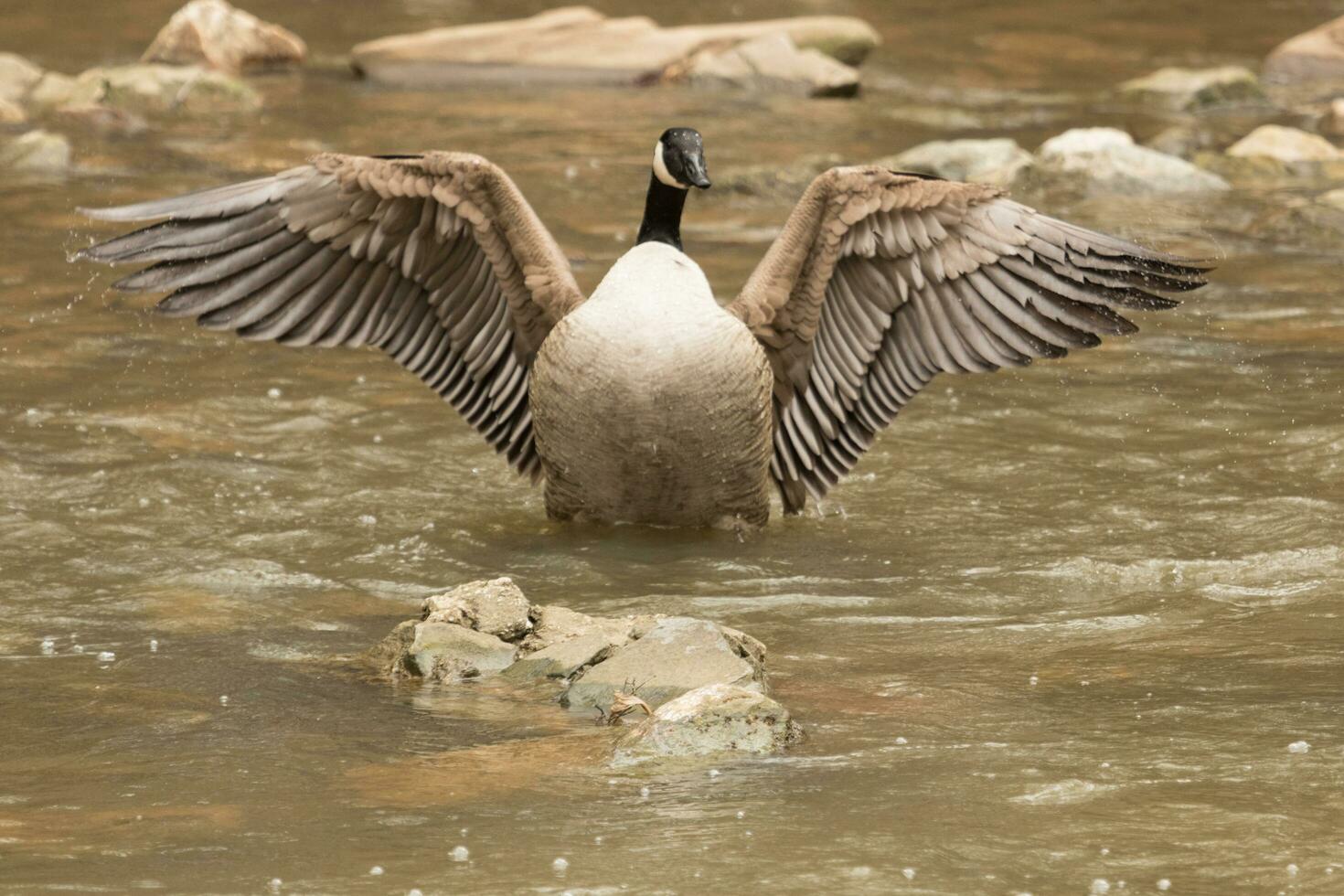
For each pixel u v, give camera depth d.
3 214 21.19
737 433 11.87
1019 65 34.69
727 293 18.22
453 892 6.59
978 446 14.18
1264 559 11.44
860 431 13.01
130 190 22.53
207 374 15.86
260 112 28.47
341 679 9.38
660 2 40.81
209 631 10.15
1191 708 8.70
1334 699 8.77
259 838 7.15
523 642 9.75
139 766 8.05
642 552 11.91
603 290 11.88
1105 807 7.39
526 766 8.02
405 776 7.90
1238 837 7.05
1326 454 13.65
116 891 6.61
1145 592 10.90
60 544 11.60
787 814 7.36
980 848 6.96
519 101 30.19
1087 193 23.44
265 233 11.98
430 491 13.12
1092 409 15.07
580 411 11.74
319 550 11.72
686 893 6.57
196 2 32.50
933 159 24.23
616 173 24.55
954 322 12.63
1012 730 8.43
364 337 12.53
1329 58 33.06
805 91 31.19
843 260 12.68
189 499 12.56
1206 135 26.91
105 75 29.05
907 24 39.12
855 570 11.50
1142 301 12.07
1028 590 11.00
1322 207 21.27
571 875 6.74
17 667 9.48
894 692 9.06
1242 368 16.17
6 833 7.22
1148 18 39.88
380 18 38.66
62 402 14.75
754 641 9.52
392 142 26.28
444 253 12.47
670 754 8.12
